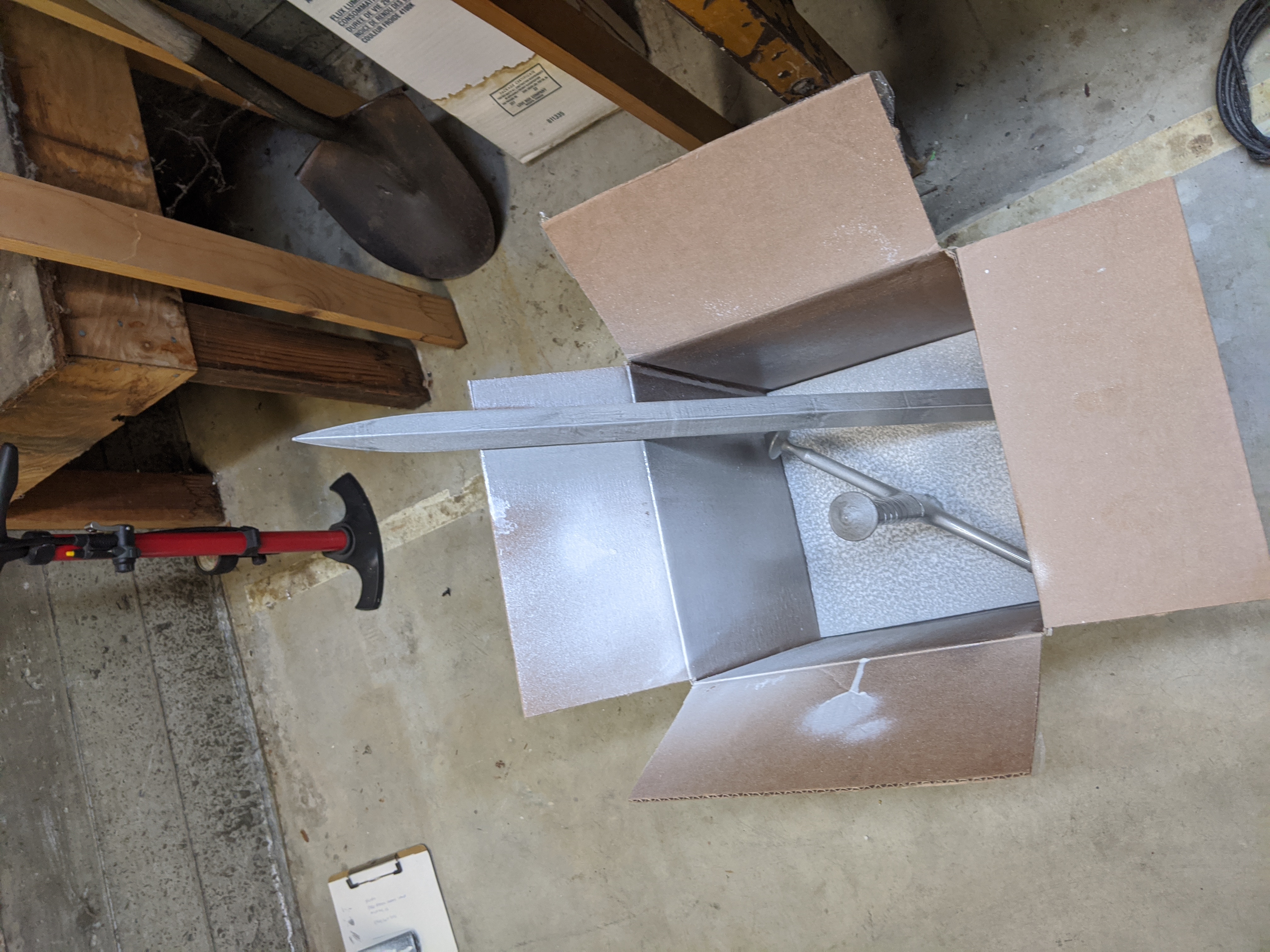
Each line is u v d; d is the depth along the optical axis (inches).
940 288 32.2
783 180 28.7
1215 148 41.9
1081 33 45.1
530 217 63.7
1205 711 42.2
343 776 74.6
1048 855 46.5
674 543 37.2
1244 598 23.8
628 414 28.2
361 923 73.0
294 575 77.7
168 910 71.3
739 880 56.1
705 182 29.6
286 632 78.2
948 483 44.4
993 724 25.1
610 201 30.9
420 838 70.1
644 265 32.1
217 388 82.0
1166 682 43.1
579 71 42.0
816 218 29.1
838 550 47.3
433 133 60.0
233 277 51.5
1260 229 40.9
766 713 31.8
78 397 50.7
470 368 68.1
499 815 66.0
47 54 50.3
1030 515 26.3
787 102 46.8
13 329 48.5
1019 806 47.3
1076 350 25.6
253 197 78.8
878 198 28.0
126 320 50.6
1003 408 26.6
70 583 73.4
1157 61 43.2
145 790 73.0
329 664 75.4
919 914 50.3
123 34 50.2
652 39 58.7
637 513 37.0
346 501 71.9
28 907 64.7
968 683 27.3
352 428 25.4
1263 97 40.4
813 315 32.9
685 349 34.3
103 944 67.6
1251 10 39.8
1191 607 24.4
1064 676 45.9
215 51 53.1
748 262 30.8
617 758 60.7
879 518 37.4
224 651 81.4
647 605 36.1
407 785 70.9
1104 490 25.4
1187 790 42.8
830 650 38.4
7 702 67.7
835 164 27.9
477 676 67.2
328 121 59.8
